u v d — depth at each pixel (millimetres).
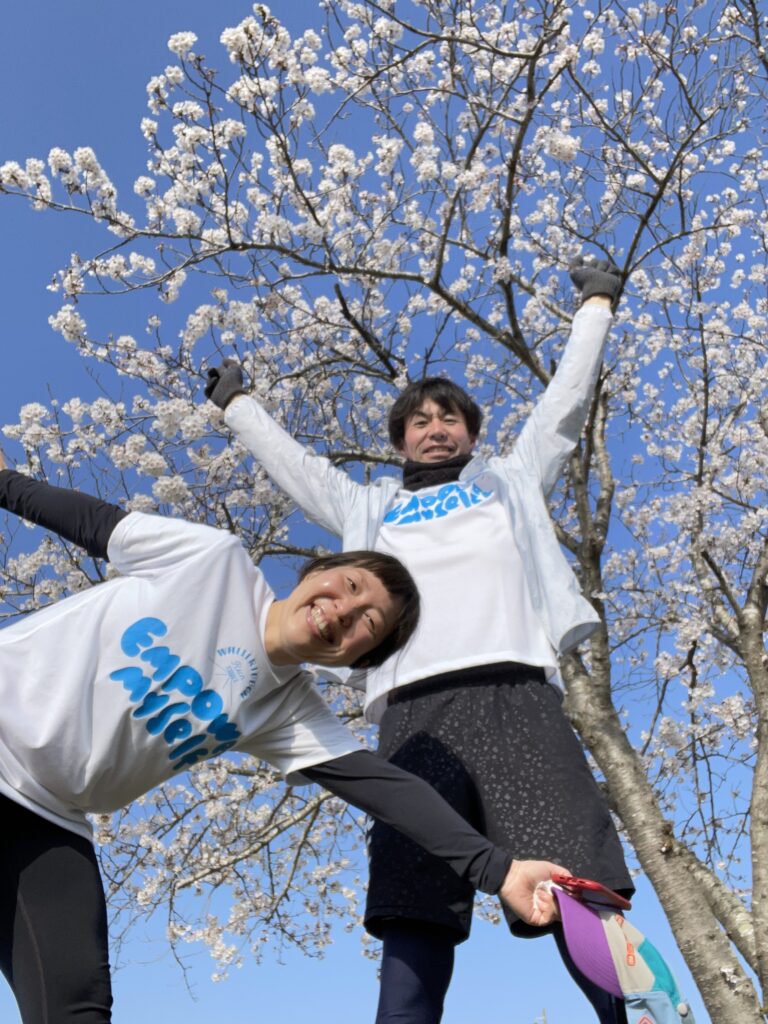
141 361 5793
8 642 1812
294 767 1964
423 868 2291
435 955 2273
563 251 6691
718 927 4645
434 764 2400
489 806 2340
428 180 5914
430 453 2926
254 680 1917
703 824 6156
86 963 1648
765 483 6805
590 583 5578
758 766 5465
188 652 1851
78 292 5215
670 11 5406
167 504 5703
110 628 1843
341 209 6031
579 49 5234
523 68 5113
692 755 6336
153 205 5562
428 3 5551
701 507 6039
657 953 1818
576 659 5301
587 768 2383
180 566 1906
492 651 2471
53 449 5660
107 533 1985
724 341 7188
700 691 6324
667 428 7398
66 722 1744
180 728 1843
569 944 1768
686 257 6594
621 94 6070
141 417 5684
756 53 5707
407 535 2707
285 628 1920
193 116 5125
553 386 2842
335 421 6957
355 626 1919
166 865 6375
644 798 4883
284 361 6906
